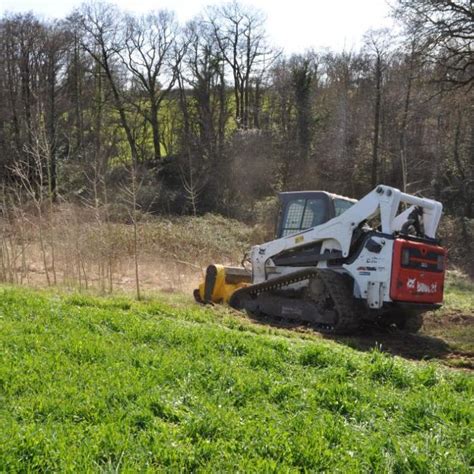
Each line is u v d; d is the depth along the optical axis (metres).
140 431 4.58
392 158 37.88
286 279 11.05
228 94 46.88
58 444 4.18
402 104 36.22
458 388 6.52
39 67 39.56
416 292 9.96
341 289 10.12
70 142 39.44
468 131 36.56
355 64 43.53
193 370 6.19
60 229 16.28
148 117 45.41
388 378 6.58
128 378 5.71
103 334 7.57
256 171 37.09
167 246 20.39
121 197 26.09
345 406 5.54
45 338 6.95
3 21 38.97
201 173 36.78
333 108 42.00
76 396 5.10
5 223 16.81
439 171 35.75
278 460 4.26
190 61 44.72
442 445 4.79
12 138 37.31
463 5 25.67
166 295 13.22
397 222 10.87
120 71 45.28
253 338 7.90
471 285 19.02
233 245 23.33
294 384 5.98
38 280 14.77
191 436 4.61
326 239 10.71
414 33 26.78
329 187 38.25
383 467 4.35
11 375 5.51
